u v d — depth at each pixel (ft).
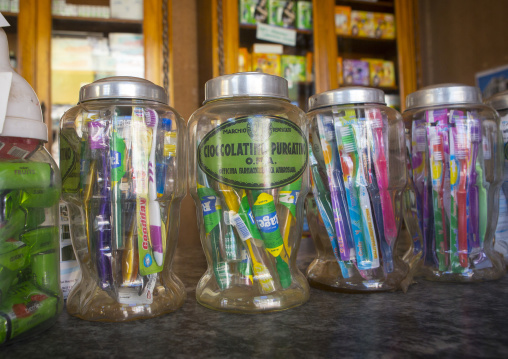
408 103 1.97
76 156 1.49
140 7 6.46
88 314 1.41
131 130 1.44
